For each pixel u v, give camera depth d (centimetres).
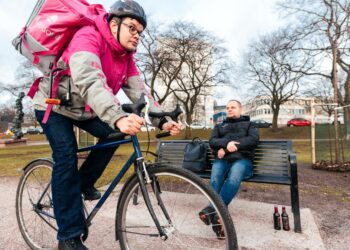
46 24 165
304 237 241
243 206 333
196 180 154
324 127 869
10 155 1300
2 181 530
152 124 189
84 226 186
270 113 5931
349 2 759
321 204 349
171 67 2508
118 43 178
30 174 237
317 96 2914
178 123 179
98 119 193
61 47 170
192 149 329
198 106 3775
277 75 3061
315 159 821
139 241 214
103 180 491
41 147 2042
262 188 435
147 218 236
